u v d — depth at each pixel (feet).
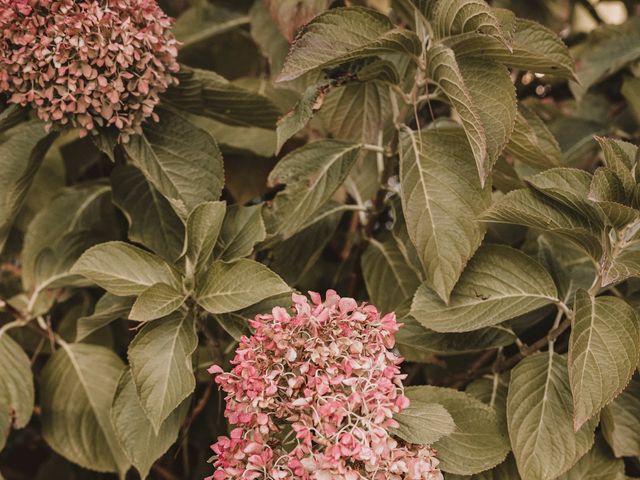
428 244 5.82
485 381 6.56
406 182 5.95
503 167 6.52
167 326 5.79
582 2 9.32
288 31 7.25
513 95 5.64
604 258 5.75
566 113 8.90
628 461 7.31
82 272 5.87
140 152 6.42
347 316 5.17
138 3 5.94
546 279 6.07
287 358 4.87
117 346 8.05
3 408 6.61
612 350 5.46
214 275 5.82
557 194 5.64
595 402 5.33
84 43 5.74
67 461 8.25
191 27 8.39
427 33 6.16
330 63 5.76
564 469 5.68
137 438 6.02
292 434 5.31
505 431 5.96
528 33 6.18
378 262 7.20
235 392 5.08
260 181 7.98
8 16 5.69
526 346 6.34
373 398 4.80
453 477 6.03
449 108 7.97
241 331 5.83
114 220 7.91
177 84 6.30
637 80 8.18
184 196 6.42
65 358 7.11
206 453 7.63
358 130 7.30
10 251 8.09
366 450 4.62
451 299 6.03
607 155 5.48
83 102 5.89
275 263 7.02
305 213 6.36
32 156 6.31
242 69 8.83
